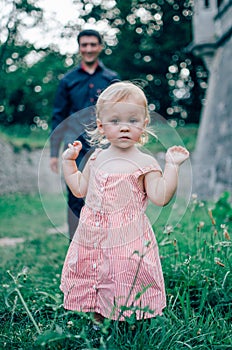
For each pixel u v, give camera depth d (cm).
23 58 1811
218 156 1245
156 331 242
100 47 453
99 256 253
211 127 1366
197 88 2703
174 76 2705
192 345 250
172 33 2602
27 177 1599
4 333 269
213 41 1373
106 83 452
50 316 303
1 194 1473
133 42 2652
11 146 1616
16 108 2473
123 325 254
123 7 2555
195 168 1513
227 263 325
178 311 295
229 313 284
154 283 249
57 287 361
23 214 1080
